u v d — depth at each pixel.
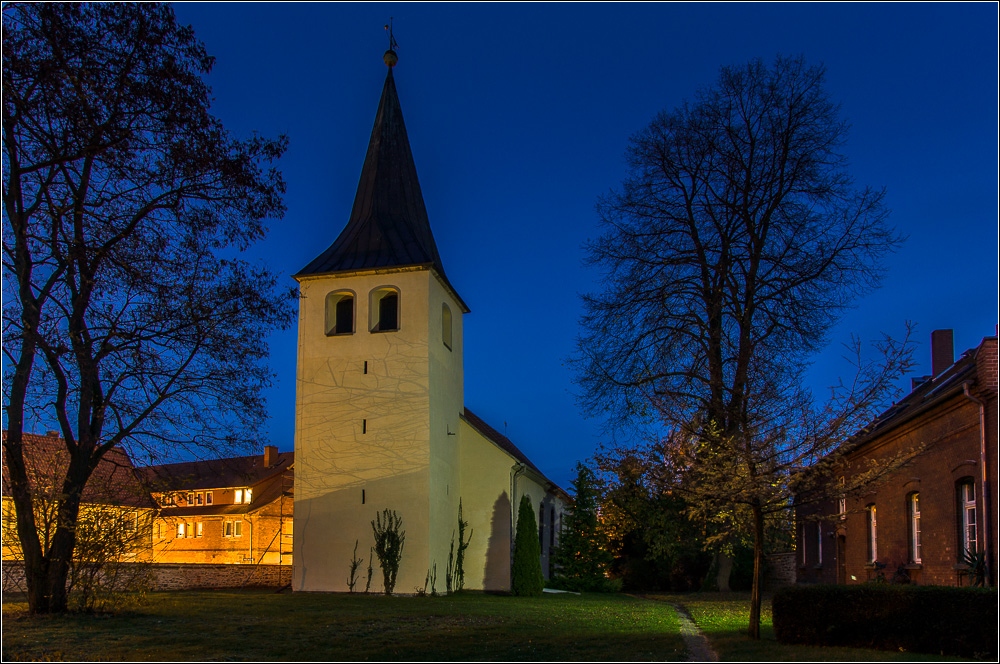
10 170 15.78
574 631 16.47
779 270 26.69
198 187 18.73
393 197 35.06
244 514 51.47
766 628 16.06
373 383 31.55
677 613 21.28
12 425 17.31
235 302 19.23
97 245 17.56
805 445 14.44
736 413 15.06
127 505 20.22
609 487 29.27
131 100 17.36
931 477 18.97
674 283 27.73
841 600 12.88
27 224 16.48
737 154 27.34
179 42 17.89
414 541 30.00
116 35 17.00
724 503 14.74
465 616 20.11
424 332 31.61
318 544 30.61
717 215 27.67
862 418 14.56
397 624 17.95
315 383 32.03
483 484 34.69
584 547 37.25
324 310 32.62
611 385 27.89
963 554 17.12
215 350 19.14
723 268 27.42
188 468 50.34
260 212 19.44
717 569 33.59
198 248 19.05
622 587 38.06
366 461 30.95
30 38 15.84
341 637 15.55
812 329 26.11
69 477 18.19
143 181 18.16
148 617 18.61
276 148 19.64
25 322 16.72
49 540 18.48
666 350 27.41
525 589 32.47
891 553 21.72
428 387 31.14
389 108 36.59
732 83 27.38
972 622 12.03
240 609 21.20
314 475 31.23
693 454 15.39
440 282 33.75
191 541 52.28
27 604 19.66
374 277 32.53
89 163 17.48
